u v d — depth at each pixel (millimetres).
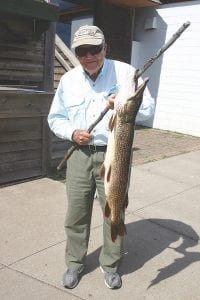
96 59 1849
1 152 3439
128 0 6613
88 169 2012
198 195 3734
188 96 6898
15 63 3775
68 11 6766
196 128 6848
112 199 1689
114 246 2123
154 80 7289
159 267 2396
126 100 1554
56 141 4020
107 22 6746
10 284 2119
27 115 3457
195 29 6668
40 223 2824
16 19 3598
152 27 7090
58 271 2264
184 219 3139
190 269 2395
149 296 2109
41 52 3947
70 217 2104
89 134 1888
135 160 4844
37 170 3752
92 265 2344
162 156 5176
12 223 2795
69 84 1982
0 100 3232
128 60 7281
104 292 2115
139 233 2830
